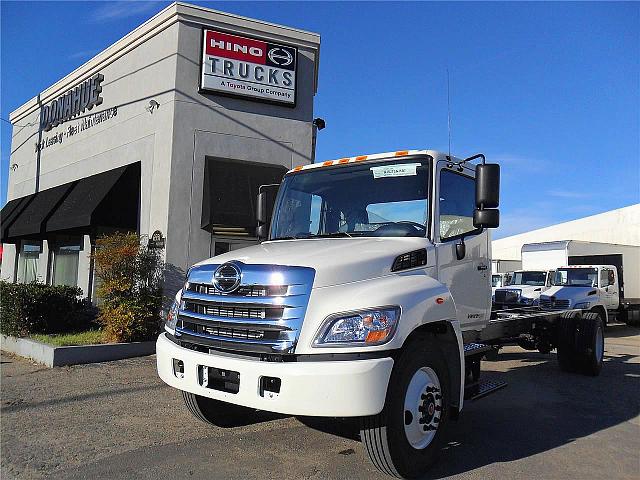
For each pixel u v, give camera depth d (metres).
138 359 9.77
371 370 3.77
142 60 12.92
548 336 9.47
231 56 12.41
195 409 5.42
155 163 12.20
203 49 12.15
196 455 4.92
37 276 16.58
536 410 6.93
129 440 5.32
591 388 8.32
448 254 5.26
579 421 6.43
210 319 4.34
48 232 13.54
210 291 4.45
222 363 4.09
